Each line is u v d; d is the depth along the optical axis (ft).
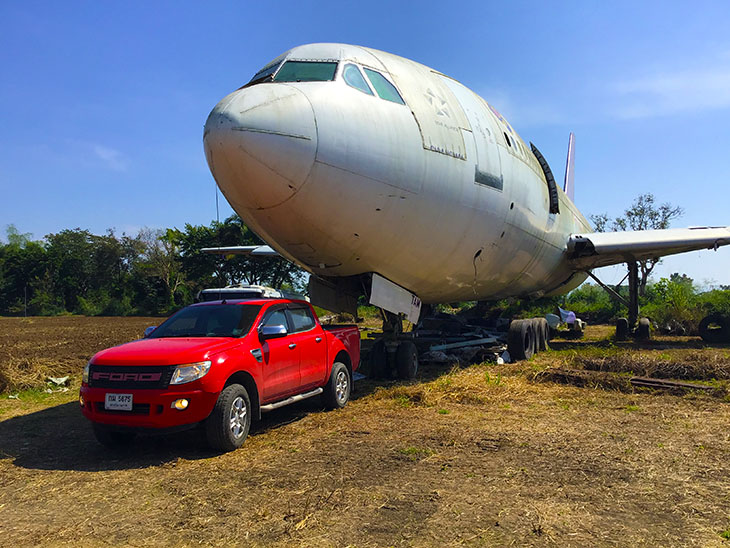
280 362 20.65
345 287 31.48
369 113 24.30
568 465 15.33
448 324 48.70
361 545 10.39
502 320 54.29
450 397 25.46
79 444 19.38
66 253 231.30
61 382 33.06
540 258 41.29
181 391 16.60
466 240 29.84
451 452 16.83
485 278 35.06
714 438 18.10
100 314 183.62
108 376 17.25
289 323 22.47
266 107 21.63
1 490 14.33
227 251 59.72
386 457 16.39
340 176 22.81
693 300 64.80
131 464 16.63
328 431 20.02
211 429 17.19
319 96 23.26
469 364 36.70
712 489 13.29
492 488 13.48
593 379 27.76
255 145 21.03
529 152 39.55
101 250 234.79
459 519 11.55
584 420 20.93
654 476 14.32
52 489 14.33
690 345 47.88
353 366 26.45
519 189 34.24
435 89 29.53
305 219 23.52
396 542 10.48
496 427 19.99
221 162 21.74
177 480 14.79
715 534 10.71
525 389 27.04
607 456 16.17
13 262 224.53
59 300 212.23
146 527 11.56
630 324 52.60
